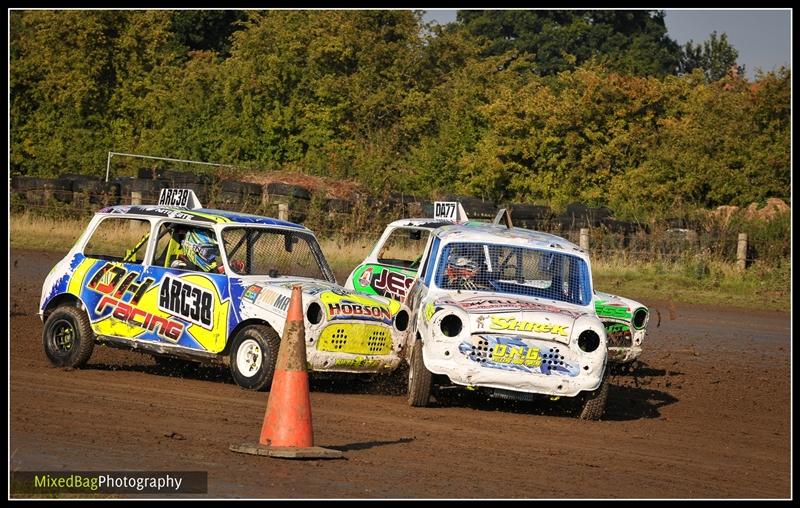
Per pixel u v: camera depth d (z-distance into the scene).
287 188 45.69
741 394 20.34
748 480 12.76
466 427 14.71
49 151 65.56
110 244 30.67
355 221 44.97
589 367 15.41
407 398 17.19
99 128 67.56
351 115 63.88
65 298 18.59
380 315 17.16
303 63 65.06
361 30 68.56
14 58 68.88
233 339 16.77
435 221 22.48
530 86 59.31
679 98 59.47
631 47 92.00
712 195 53.91
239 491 10.67
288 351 12.48
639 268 42.22
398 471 11.89
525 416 16.00
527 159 57.22
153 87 67.12
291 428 12.35
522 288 16.86
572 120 56.44
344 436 13.59
